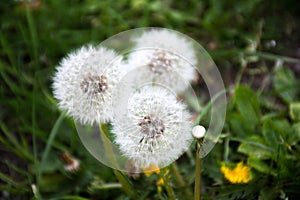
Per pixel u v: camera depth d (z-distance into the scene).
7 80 0.47
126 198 0.40
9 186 0.42
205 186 0.41
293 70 0.52
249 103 0.44
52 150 0.45
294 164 0.40
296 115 0.44
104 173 0.42
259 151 0.40
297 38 0.55
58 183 0.43
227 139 0.42
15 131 0.48
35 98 0.47
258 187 0.39
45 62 0.52
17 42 0.54
